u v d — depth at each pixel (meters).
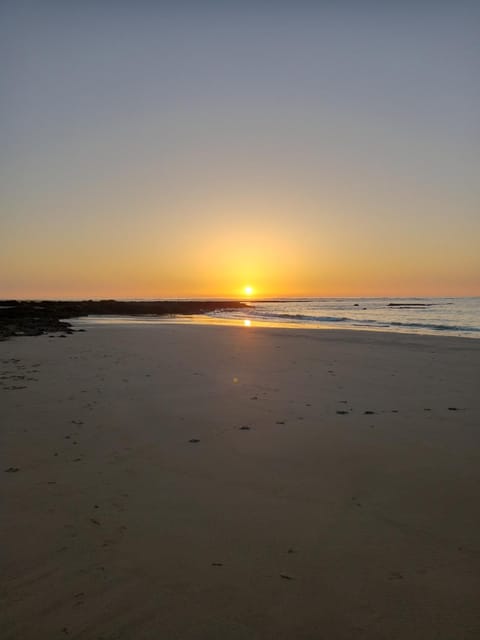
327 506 3.78
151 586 2.75
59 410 6.68
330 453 5.01
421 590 2.71
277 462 4.75
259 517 3.58
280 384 8.73
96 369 10.16
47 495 3.96
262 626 2.43
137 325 28.44
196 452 5.04
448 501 3.86
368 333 21.47
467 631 2.39
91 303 67.38
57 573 2.87
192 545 3.18
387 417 6.45
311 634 2.38
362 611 2.54
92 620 2.47
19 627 2.42
